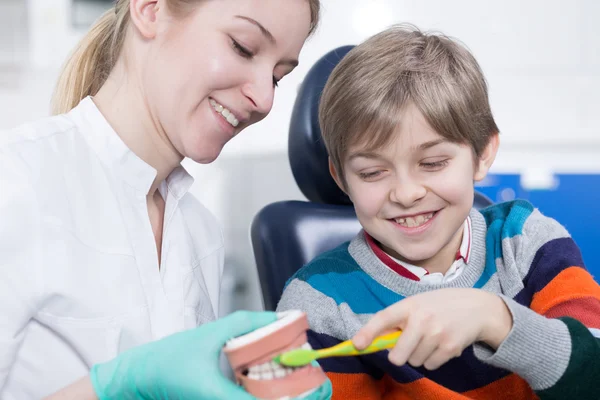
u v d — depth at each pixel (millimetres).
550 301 964
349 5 2521
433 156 955
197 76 878
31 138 867
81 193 880
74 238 840
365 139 961
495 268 1075
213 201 2578
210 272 1170
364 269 1099
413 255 1005
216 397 683
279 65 940
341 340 1044
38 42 2695
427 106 939
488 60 2600
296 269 1296
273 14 861
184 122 910
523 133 2592
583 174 2562
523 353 777
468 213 1027
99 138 935
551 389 791
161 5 893
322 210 1360
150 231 959
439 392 984
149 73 919
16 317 778
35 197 808
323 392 693
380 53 1025
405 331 731
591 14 2545
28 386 840
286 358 661
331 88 1054
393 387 1077
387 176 985
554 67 2588
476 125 1013
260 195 2572
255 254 1352
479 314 769
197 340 735
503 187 2572
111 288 866
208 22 868
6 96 2693
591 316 917
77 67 1066
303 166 1367
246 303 2602
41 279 796
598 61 2576
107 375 747
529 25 2570
